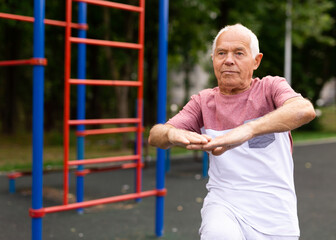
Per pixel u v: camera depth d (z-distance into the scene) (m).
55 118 20.62
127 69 13.34
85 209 5.83
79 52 5.42
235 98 2.06
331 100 54.12
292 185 2.08
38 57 3.46
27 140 15.13
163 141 1.95
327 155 12.17
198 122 2.21
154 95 22.14
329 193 7.06
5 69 16.53
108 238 4.55
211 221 1.97
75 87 18.97
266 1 16.64
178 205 6.12
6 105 16.50
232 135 1.73
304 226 5.11
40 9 3.46
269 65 19.55
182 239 4.53
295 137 17.64
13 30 15.57
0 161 10.27
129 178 8.35
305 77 20.89
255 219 2.01
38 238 3.58
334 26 20.47
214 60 2.09
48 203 6.17
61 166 9.61
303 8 17.25
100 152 12.33
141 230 4.86
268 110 2.01
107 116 24.64
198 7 14.54
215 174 2.14
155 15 15.02
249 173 2.03
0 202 6.25
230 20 15.67
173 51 17.03
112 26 15.18
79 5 5.38
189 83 31.25
